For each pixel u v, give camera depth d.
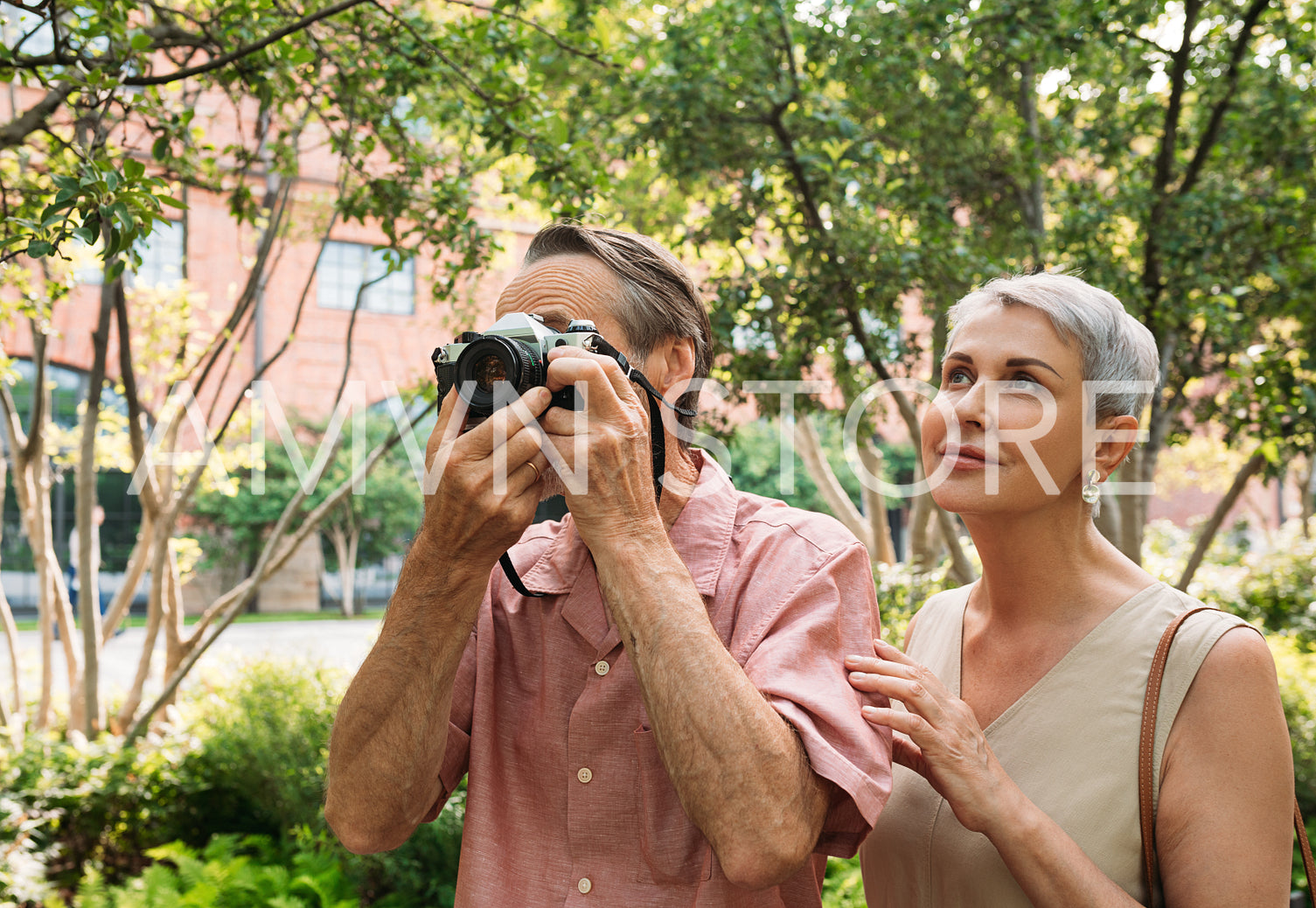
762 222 5.50
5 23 2.27
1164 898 1.10
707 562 0.99
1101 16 3.89
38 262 4.20
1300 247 4.12
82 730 4.87
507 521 0.84
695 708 0.78
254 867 3.62
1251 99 4.65
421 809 1.00
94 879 3.59
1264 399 4.08
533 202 5.23
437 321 9.91
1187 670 1.09
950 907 1.18
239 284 13.61
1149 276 4.22
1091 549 1.24
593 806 0.95
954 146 4.62
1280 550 8.37
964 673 1.33
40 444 4.97
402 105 4.32
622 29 4.46
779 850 0.76
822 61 4.20
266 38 2.16
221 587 18.31
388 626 0.92
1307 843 1.12
